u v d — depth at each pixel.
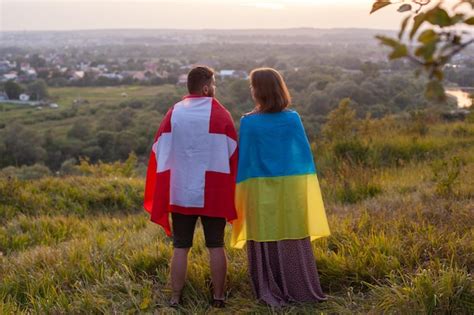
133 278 4.29
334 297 3.82
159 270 4.44
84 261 4.69
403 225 5.01
